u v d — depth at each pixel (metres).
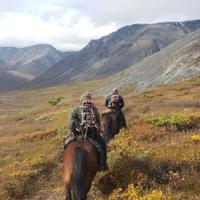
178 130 20.00
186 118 21.03
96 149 10.29
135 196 10.88
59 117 38.88
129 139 18.14
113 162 13.42
